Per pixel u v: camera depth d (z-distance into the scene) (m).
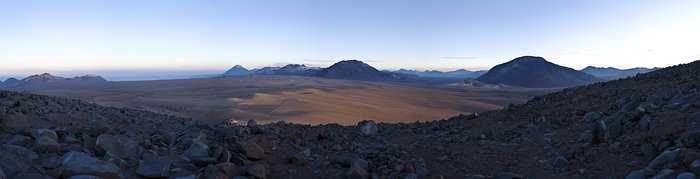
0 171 5.51
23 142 7.86
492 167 9.29
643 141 8.63
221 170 8.02
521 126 14.38
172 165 7.95
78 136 9.42
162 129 13.49
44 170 6.39
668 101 12.52
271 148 11.39
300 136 14.02
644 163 7.64
